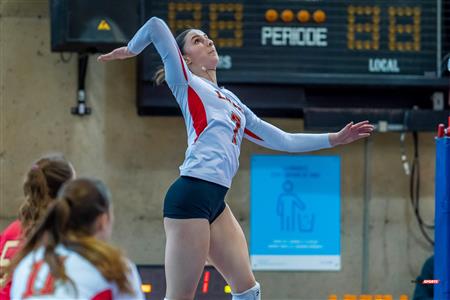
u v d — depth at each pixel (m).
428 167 20.69
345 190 20.56
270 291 20.38
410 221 20.66
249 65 18.83
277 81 18.77
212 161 12.30
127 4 17.98
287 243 20.39
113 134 20.02
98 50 18.44
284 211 20.39
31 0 19.70
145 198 20.12
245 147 20.33
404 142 20.72
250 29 18.84
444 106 19.86
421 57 19.19
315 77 18.81
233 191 20.33
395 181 20.66
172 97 19.00
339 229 20.52
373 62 19.08
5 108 19.66
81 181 8.55
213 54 13.21
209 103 12.48
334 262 20.48
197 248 12.24
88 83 19.91
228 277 13.05
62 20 17.83
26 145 19.72
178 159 20.22
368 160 20.52
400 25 19.17
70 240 8.35
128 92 20.03
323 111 19.19
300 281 20.42
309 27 18.97
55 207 8.44
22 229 10.62
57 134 19.81
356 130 13.62
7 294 10.69
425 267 19.09
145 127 20.12
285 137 13.75
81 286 8.13
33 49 19.72
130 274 8.37
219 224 12.84
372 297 17.81
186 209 12.21
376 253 20.56
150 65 18.55
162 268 18.97
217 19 18.77
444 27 19.28
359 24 19.08
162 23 12.19
